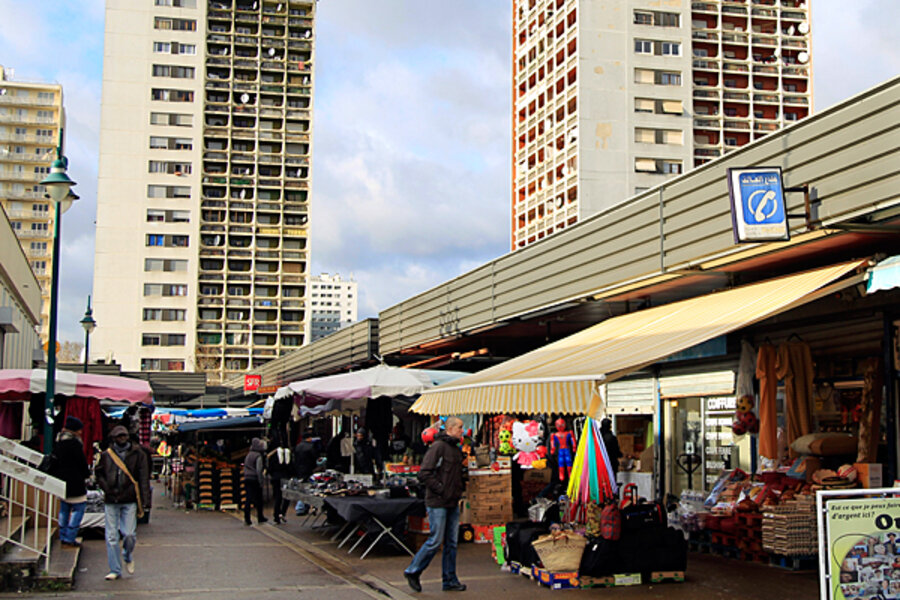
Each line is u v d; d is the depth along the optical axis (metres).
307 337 98.94
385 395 16.08
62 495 9.99
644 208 13.63
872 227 9.90
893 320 10.88
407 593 9.74
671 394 15.74
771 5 74.62
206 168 97.75
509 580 10.51
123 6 95.81
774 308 9.44
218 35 100.00
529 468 17.70
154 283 93.50
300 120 101.56
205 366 92.88
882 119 9.16
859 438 11.19
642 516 10.20
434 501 9.81
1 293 21.80
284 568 11.51
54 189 13.58
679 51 69.00
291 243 100.38
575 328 20.09
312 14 103.38
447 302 22.36
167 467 30.64
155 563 11.86
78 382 15.34
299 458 17.44
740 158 11.38
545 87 72.25
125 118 94.56
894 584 7.03
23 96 126.56
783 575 10.48
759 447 12.63
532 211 74.31
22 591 9.62
